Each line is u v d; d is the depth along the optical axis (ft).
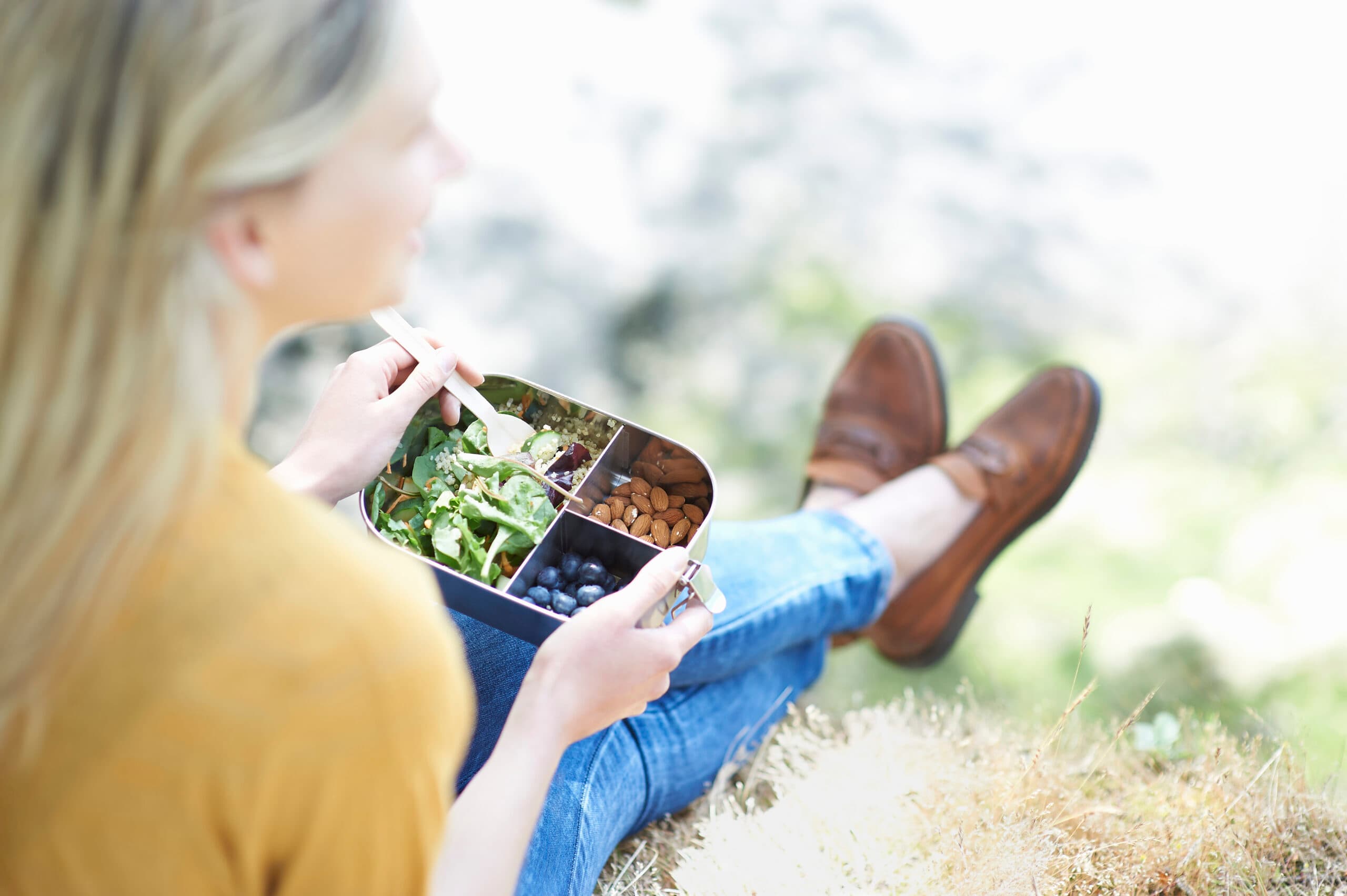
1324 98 9.27
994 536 5.75
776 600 4.26
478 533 3.45
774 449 7.75
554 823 3.38
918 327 6.36
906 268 8.57
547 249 8.64
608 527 3.43
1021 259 8.60
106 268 1.42
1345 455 7.22
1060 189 8.97
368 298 1.89
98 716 1.62
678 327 8.35
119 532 1.53
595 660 2.69
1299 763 4.46
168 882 1.74
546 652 2.69
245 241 1.59
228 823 1.72
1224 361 7.89
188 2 1.37
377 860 1.86
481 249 8.62
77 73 1.38
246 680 1.62
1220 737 4.61
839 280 8.54
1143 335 8.11
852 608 4.66
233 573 1.61
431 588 1.95
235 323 1.62
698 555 3.50
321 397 3.32
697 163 9.14
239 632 1.61
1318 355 7.84
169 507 1.54
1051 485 5.68
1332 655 6.08
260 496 1.69
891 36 9.87
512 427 3.59
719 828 4.36
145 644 1.60
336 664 1.65
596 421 3.64
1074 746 4.78
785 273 8.57
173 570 1.60
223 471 1.67
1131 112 9.36
